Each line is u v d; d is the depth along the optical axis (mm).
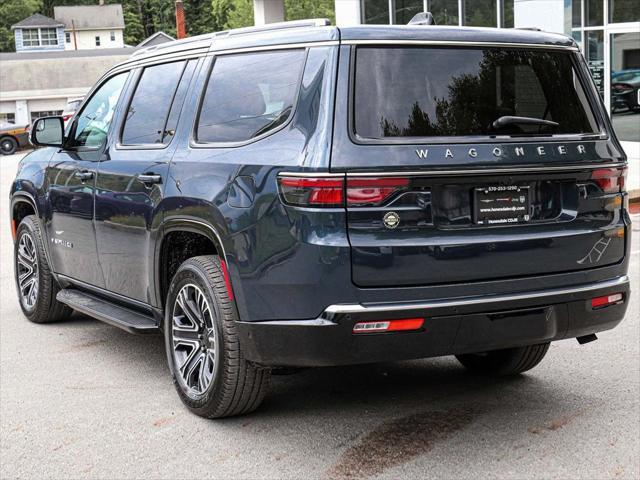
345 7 22406
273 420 4586
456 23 19922
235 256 4176
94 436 4445
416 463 3992
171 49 5277
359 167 3840
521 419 4520
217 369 4363
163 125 5043
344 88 3947
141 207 5004
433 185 3936
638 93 17359
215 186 4336
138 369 5594
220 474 3938
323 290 3848
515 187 4113
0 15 111000
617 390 4949
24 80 59594
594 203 4340
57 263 6352
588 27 17797
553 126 4285
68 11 107875
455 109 4074
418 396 4914
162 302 5031
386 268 3857
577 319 4258
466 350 4051
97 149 5719
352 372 5398
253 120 4336
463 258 3965
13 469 4066
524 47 4320
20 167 6895
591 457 4027
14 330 6707
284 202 3947
